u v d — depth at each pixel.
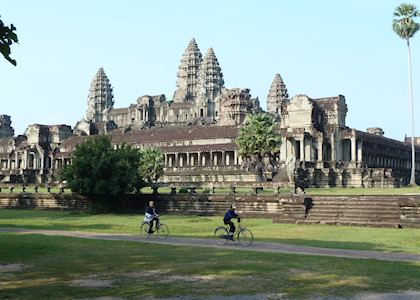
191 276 19.14
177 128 154.38
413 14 94.81
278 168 97.25
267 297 15.73
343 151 123.00
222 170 108.56
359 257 23.86
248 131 92.62
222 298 15.66
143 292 16.53
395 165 151.50
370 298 15.49
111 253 25.30
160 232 37.22
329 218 42.66
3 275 19.64
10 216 55.06
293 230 37.53
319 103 125.06
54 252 25.62
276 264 21.59
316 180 98.31
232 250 26.31
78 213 58.97
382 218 40.69
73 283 18.06
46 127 180.12
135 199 59.31
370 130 179.75
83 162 57.66
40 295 16.20
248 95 174.88
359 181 100.88
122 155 59.38
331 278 18.48
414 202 39.69
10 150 188.25
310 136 115.19
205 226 41.62
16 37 17.19
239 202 51.81
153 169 93.50
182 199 55.59
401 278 18.41
